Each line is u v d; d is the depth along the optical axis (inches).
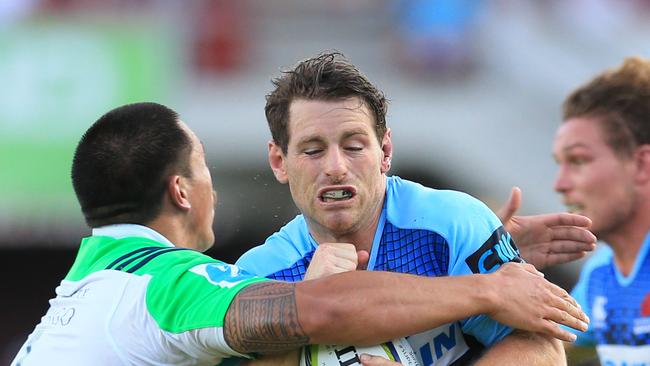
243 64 1540.4
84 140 512.4
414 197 475.5
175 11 1493.6
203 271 458.3
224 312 435.2
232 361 462.3
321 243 475.5
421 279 432.8
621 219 622.2
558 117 1510.8
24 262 1705.2
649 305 622.8
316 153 442.9
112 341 455.8
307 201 446.9
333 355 441.1
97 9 1460.4
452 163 1480.1
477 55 1558.8
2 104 1320.1
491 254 454.9
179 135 515.5
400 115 1496.1
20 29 1328.7
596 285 652.1
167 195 508.7
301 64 457.1
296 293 429.1
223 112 1464.1
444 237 459.2
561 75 1553.9
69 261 1713.8
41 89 1325.0
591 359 684.7
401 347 447.5
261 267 486.3
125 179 501.0
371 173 445.7
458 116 1491.1
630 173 614.5
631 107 611.8
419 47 1546.5
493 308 430.6
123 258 483.8
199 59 1518.2
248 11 1620.3
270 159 473.7
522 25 1631.4
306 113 441.1
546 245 524.1
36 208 1323.8
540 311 434.6
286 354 448.5
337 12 1658.5
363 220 454.6
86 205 509.7
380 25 1648.6
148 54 1346.0
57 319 481.1
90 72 1334.9
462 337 465.7
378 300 423.2
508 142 1489.9
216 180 1441.9
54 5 1432.1
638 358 629.3
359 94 443.8
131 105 522.3
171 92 1362.0
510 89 1537.9
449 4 1546.5
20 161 1320.1
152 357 453.1
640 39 1616.6
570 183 628.7
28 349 489.1
